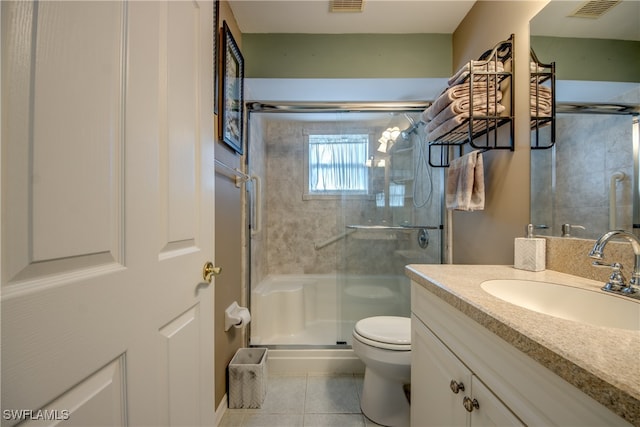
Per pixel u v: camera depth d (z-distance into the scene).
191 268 0.79
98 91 0.47
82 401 0.44
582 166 0.88
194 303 0.80
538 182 1.05
